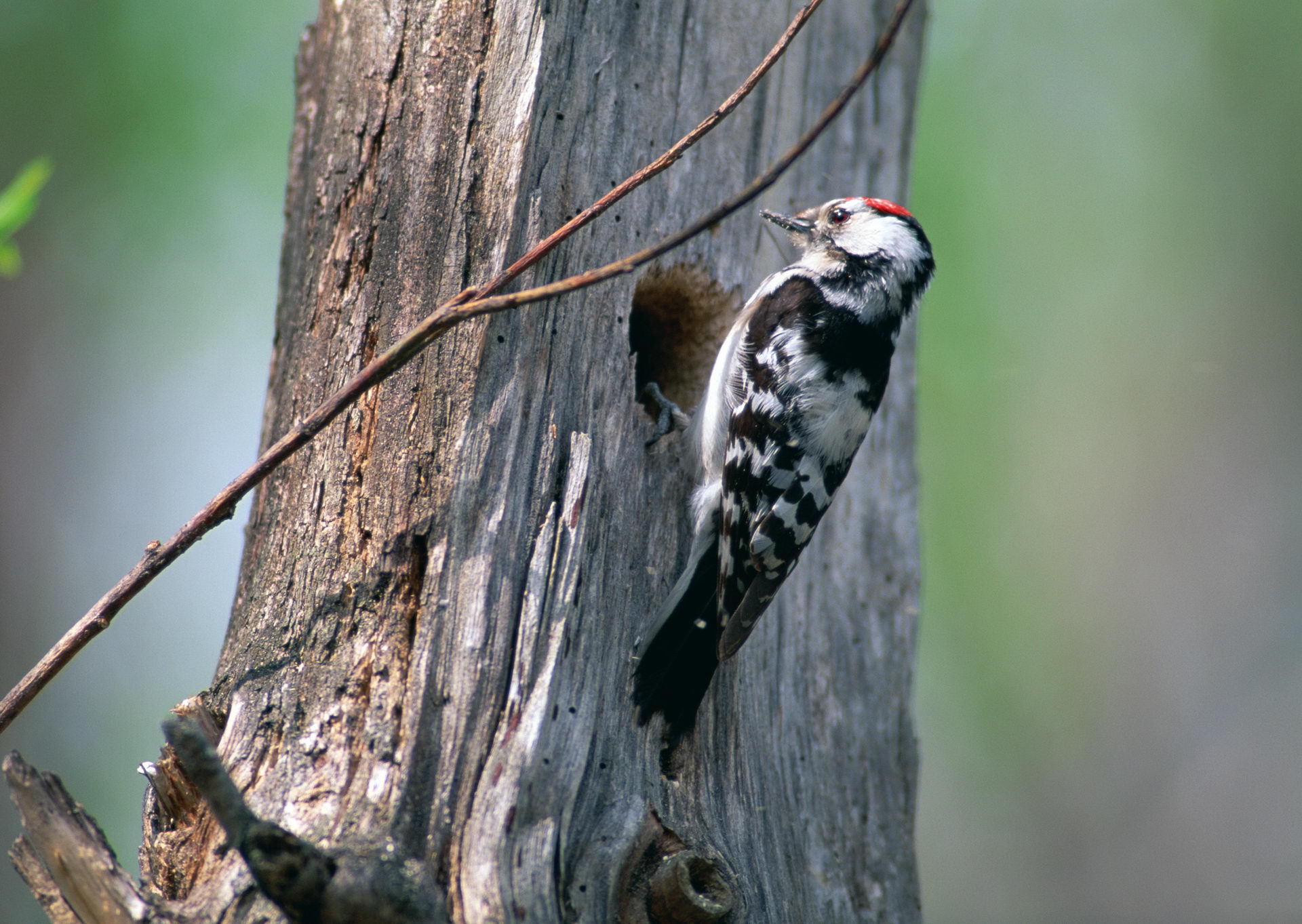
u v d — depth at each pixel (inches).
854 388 343.3
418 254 296.5
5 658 625.6
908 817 361.4
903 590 381.7
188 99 617.3
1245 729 767.7
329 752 252.5
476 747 253.1
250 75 619.5
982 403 728.3
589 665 279.3
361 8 325.4
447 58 304.8
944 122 707.4
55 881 226.4
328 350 302.8
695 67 334.3
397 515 276.7
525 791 248.7
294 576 282.2
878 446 383.9
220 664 286.7
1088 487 770.2
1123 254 762.8
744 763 308.0
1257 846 741.9
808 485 327.6
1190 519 790.5
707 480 327.6
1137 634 784.9
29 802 224.2
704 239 337.4
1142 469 785.6
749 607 303.6
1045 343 742.5
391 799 242.4
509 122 295.7
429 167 300.4
